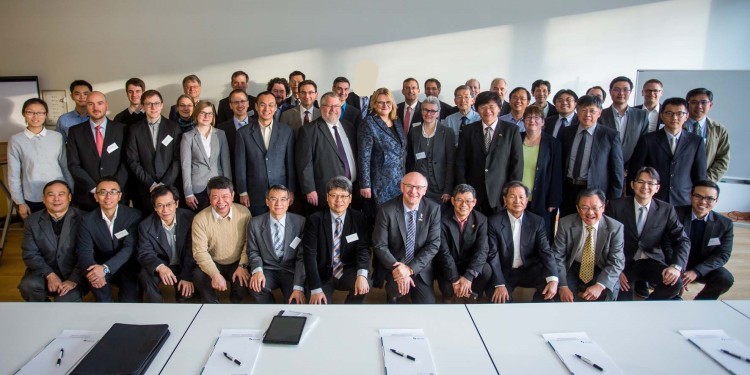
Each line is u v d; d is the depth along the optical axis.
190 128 3.82
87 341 1.70
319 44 5.10
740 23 5.07
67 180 3.56
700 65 5.18
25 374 1.51
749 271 3.80
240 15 5.00
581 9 5.07
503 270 3.03
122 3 4.91
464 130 3.43
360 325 1.84
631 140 3.74
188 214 3.04
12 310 1.93
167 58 5.05
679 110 3.30
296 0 4.98
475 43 5.14
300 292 2.82
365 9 5.04
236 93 3.70
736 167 5.23
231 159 3.69
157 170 3.48
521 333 1.79
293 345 1.69
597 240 2.87
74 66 5.00
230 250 3.00
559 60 5.19
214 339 1.73
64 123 4.06
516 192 2.88
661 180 3.43
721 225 3.01
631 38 5.14
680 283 2.92
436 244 2.88
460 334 1.78
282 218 2.91
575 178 3.47
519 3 5.05
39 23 4.91
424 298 2.87
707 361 1.63
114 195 2.87
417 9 5.05
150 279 2.94
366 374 1.54
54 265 2.95
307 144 3.38
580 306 2.02
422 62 5.17
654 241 3.07
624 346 1.71
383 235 2.88
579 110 3.37
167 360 1.60
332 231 2.89
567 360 1.61
